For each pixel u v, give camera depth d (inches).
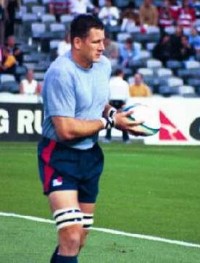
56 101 349.7
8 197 653.9
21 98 1029.2
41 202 633.0
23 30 1311.5
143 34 1343.5
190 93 1275.8
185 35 1371.8
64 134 349.4
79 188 363.3
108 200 647.8
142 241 497.7
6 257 450.0
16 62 1214.3
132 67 1270.9
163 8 1400.1
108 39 1234.0
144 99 1078.4
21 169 809.5
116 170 820.0
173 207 621.6
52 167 355.9
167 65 1307.8
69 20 1320.1
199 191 700.7
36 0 1347.2
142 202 641.0
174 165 871.1
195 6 1441.9
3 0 1266.0
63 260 349.1
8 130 1027.9
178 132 1084.5
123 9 1416.1
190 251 473.1
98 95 358.0
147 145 1069.1
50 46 1274.6
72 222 348.2
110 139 1083.3
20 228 528.7
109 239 500.7
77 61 353.4
